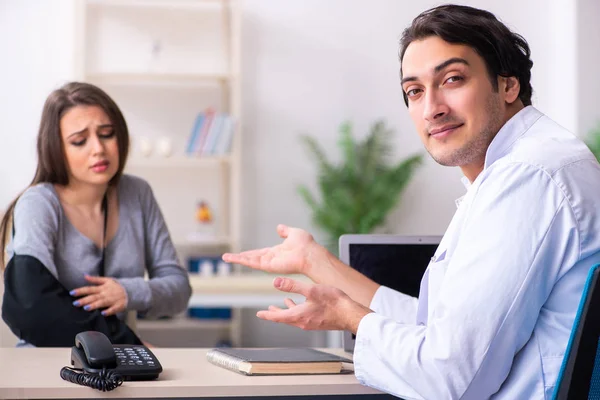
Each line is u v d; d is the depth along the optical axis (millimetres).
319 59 5285
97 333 1399
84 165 2098
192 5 5125
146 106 5156
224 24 5230
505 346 1212
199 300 3895
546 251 1225
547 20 5387
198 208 5016
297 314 1354
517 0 5363
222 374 1431
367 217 4941
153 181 5168
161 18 5199
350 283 1717
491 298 1209
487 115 1409
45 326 1945
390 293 1701
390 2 5312
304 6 5277
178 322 4820
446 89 1411
